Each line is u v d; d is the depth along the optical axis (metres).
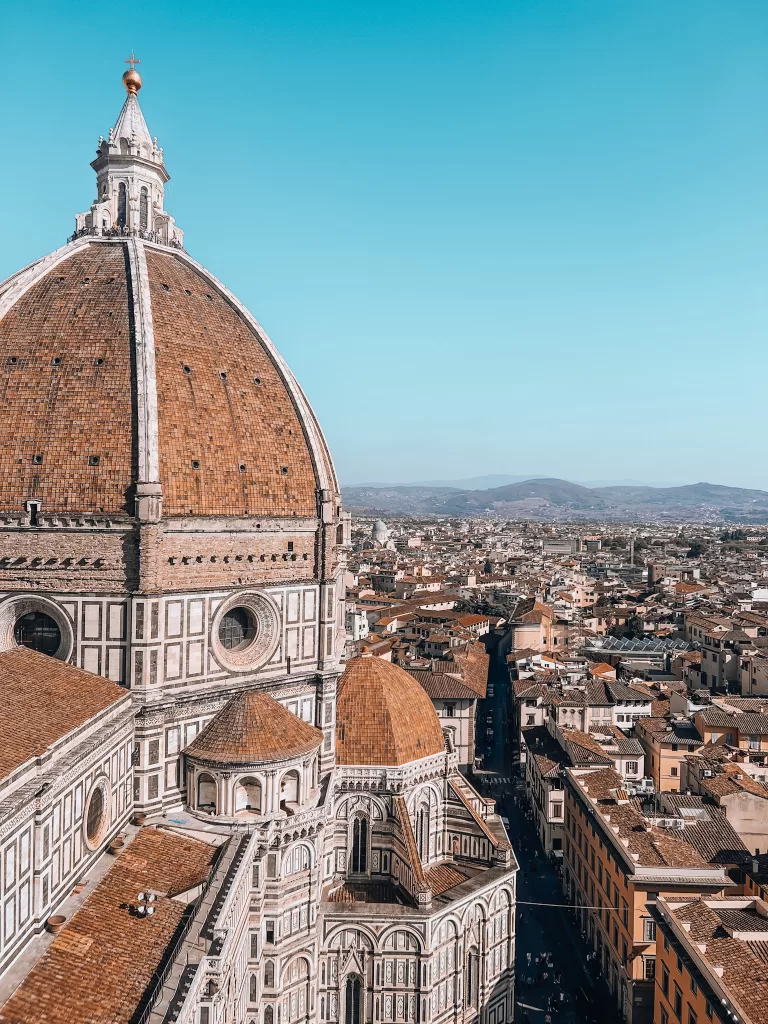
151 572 76.62
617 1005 103.00
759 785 135.25
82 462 77.94
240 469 86.12
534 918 124.88
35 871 54.94
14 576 77.25
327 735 92.56
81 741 64.38
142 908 59.41
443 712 177.00
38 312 84.62
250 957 74.81
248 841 72.88
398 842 91.00
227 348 92.19
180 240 107.81
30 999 49.16
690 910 87.06
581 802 125.56
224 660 84.38
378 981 84.31
